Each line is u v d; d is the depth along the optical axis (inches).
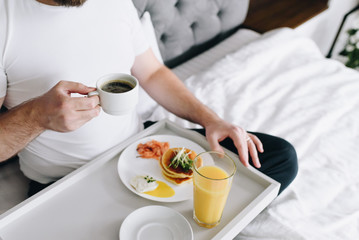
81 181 33.3
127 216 29.1
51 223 29.2
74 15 34.6
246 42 76.4
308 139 52.3
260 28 85.7
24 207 29.5
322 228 39.9
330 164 49.3
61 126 28.6
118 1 38.2
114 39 37.8
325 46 113.4
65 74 34.9
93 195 32.0
